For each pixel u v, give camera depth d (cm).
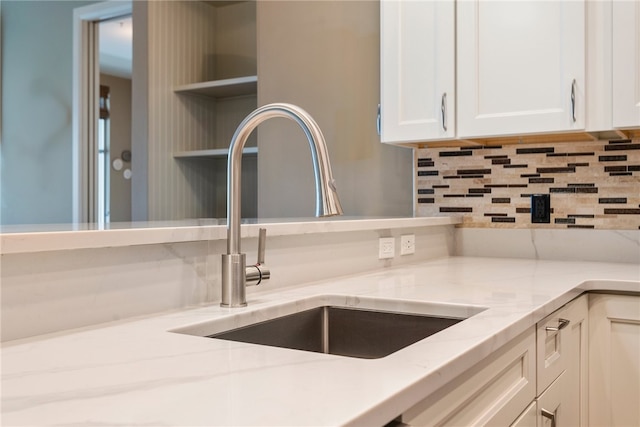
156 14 329
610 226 215
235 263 118
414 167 251
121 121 641
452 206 244
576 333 156
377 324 131
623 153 213
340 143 268
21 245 85
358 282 156
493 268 192
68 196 389
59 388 66
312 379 69
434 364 75
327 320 137
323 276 159
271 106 109
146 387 66
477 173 239
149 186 324
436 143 235
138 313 107
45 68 402
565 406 143
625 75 184
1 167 428
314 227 148
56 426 54
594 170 218
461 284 152
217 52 369
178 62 343
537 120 197
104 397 63
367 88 261
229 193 118
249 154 350
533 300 126
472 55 207
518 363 112
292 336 125
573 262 214
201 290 121
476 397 91
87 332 94
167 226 120
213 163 370
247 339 113
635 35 183
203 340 90
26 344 86
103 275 101
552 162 225
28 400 62
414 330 126
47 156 402
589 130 190
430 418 75
